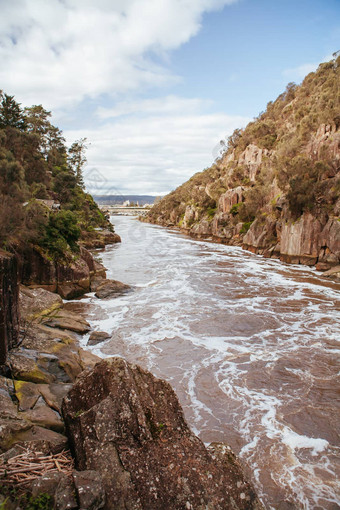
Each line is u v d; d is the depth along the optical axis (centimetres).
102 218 6888
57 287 2259
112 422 609
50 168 6488
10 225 1886
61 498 472
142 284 2744
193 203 10106
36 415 796
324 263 3500
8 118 4578
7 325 1120
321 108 6269
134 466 556
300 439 881
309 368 1285
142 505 508
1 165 2395
